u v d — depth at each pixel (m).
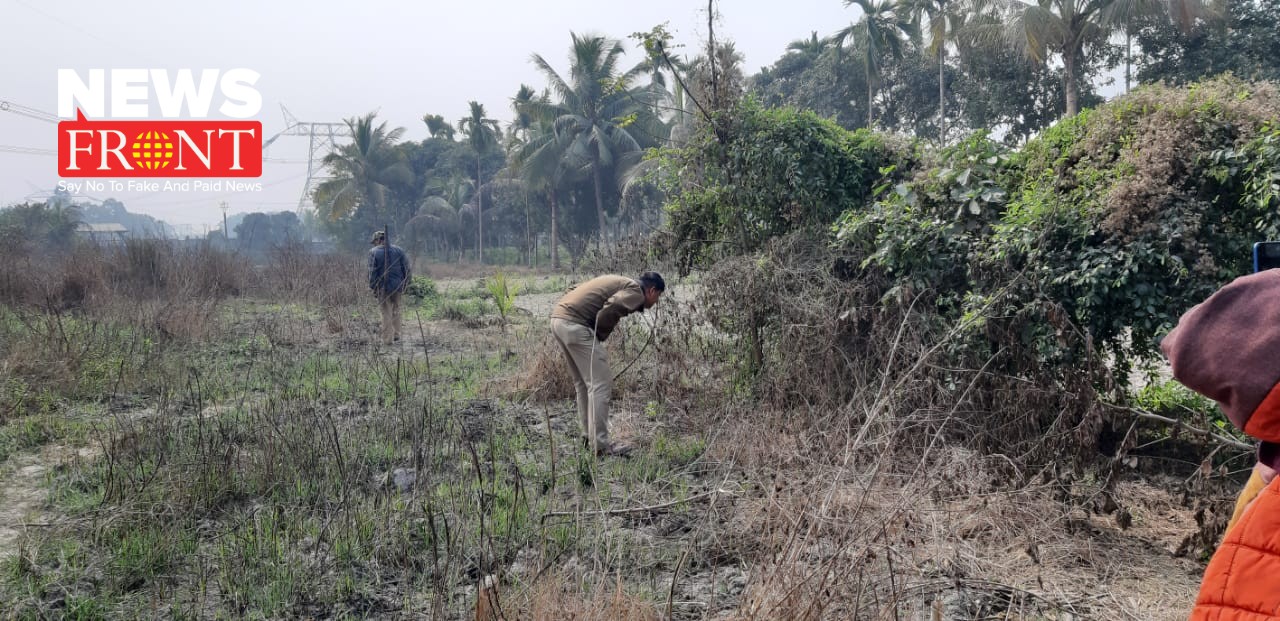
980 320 4.64
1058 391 4.23
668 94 29.81
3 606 3.36
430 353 9.84
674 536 4.04
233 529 4.14
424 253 57.12
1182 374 1.22
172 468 4.78
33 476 5.09
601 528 4.04
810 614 2.76
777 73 37.72
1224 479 4.18
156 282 13.58
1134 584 3.50
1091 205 4.78
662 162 7.42
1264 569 1.16
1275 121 4.48
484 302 16.00
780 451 4.43
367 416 6.33
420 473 4.74
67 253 16.69
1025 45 20.38
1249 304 1.17
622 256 8.12
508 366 8.56
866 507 3.56
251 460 5.00
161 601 3.49
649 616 3.03
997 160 5.70
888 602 3.02
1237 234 4.68
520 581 3.27
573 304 5.39
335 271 16.42
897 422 4.32
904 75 31.14
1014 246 4.95
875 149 6.85
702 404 6.14
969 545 3.67
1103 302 4.79
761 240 6.87
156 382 7.49
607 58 35.31
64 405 6.74
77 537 4.10
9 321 9.93
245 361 8.89
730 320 6.41
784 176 6.54
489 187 51.78
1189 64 21.62
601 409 5.34
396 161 50.44
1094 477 4.41
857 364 5.26
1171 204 4.66
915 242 5.44
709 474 4.91
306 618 3.37
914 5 27.03
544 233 52.16
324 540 4.00
